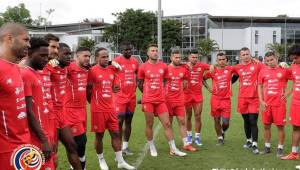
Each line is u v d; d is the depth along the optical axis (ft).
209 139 31.94
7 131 12.29
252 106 27.12
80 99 20.40
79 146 20.38
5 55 12.27
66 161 24.41
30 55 14.60
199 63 29.35
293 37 214.69
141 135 33.60
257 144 28.09
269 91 25.79
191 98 29.12
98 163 24.17
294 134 24.62
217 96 29.22
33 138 13.93
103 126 22.25
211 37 195.52
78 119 20.29
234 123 39.99
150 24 155.43
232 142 30.55
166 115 25.89
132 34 154.51
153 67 25.44
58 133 18.56
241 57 27.78
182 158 25.27
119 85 23.26
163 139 31.96
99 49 22.17
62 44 19.13
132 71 26.61
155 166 23.31
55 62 17.94
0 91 12.06
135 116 45.55
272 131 35.60
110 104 22.33
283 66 25.43
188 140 29.73
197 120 29.48
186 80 27.94
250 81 27.30
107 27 161.99
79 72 20.29
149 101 25.54
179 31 163.32
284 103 25.53
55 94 18.34
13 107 12.31
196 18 195.11
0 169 12.39
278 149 25.77
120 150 22.76
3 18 191.62
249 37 194.90
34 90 14.35
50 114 16.40
